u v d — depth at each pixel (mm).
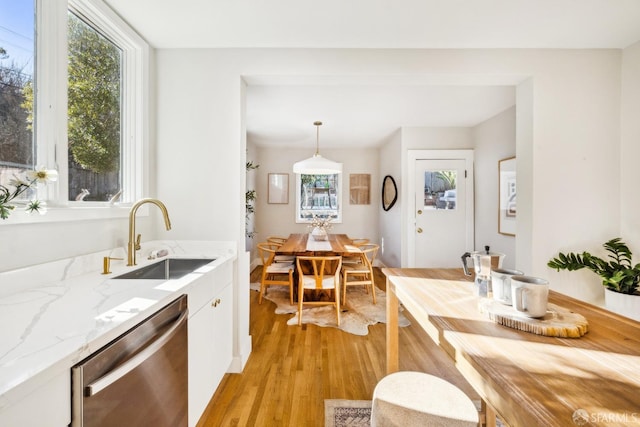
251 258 5211
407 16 1785
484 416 1319
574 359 728
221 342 1788
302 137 4910
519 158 2305
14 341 729
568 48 2162
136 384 936
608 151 2162
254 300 3555
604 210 2168
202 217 2127
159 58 2123
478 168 4086
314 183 5832
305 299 3516
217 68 2129
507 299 1051
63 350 686
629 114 2123
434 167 4230
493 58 2162
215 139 2129
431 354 2297
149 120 2037
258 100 3207
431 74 2164
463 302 1171
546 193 2172
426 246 4250
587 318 998
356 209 5770
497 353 760
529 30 1935
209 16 1775
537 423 518
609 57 2166
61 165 1361
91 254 1485
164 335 1054
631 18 1804
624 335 866
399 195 4371
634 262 2096
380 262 5555
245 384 1899
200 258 1943
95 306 984
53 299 1052
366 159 5762
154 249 1990
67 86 1395
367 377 1981
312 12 1747
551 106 2166
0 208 1000
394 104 3316
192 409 1361
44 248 1276
